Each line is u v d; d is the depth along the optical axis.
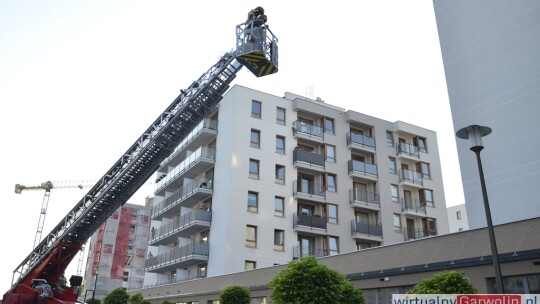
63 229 21.20
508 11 19.88
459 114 21.00
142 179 19.81
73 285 21.47
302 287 10.78
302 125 36.66
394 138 41.66
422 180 41.00
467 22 21.66
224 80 16.94
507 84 19.25
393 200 39.28
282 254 32.53
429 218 40.62
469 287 9.68
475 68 20.75
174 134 18.02
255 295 22.47
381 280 15.71
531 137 17.86
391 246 15.99
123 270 84.25
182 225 34.91
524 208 17.48
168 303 28.27
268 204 33.16
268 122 35.44
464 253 13.17
